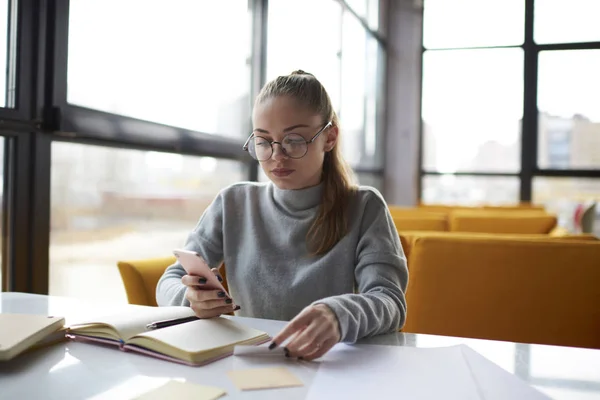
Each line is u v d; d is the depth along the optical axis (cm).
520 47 594
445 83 622
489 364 74
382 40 614
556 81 584
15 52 154
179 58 240
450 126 621
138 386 65
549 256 147
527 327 145
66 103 168
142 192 218
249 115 312
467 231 297
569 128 581
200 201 261
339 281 117
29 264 162
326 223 119
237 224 130
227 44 285
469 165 616
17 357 75
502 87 602
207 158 258
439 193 630
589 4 572
